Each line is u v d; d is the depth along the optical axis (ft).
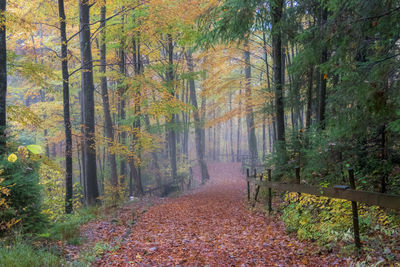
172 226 27.25
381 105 15.26
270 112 49.73
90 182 44.42
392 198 13.16
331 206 19.62
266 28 31.53
